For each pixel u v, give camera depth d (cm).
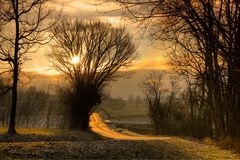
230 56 1370
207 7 1232
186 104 7900
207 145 3644
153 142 3416
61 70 7200
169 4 1184
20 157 1947
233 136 3609
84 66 7194
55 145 2481
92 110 7394
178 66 4297
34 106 11750
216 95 3997
